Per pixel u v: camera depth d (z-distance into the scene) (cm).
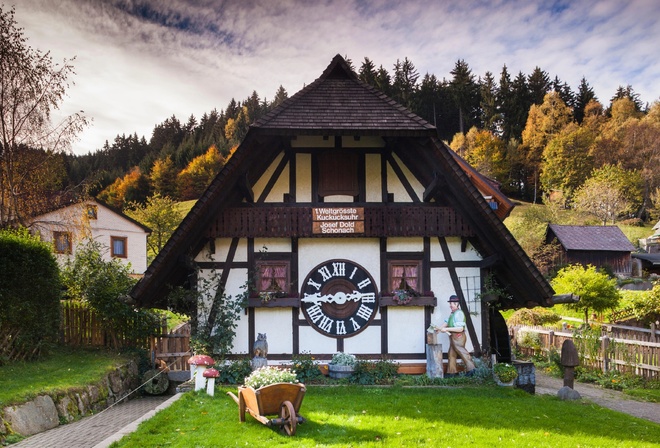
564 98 10938
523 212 7025
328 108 1395
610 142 8800
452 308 1357
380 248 1424
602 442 868
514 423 971
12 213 2558
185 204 7619
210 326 1370
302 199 1429
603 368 1806
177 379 1533
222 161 8450
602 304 2895
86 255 1920
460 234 1388
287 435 864
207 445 814
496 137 9681
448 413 1023
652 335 2077
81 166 9331
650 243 6825
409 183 1441
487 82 11000
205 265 1404
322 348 1400
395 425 930
